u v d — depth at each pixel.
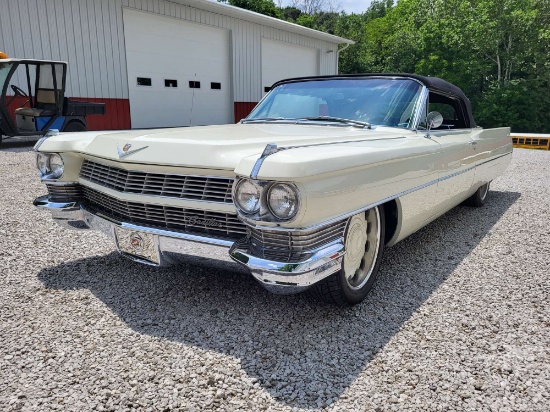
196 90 15.46
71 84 12.20
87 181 3.05
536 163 10.51
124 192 2.64
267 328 2.50
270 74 18.17
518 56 29.97
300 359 2.20
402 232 3.17
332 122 3.49
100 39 12.63
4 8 10.87
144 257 2.66
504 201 6.09
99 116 12.83
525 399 1.91
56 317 2.60
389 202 3.01
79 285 3.06
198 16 14.94
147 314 2.65
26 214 4.89
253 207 2.12
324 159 2.13
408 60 35.84
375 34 53.72
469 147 4.26
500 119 29.83
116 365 2.13
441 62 31.91
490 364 2.16
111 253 3.71
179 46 14.67
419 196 3.24
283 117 3.82
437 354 2.25
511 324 2.56
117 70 13.12
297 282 2.09
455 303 2.84
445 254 3.82
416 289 3.07
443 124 4.61
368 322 2.58
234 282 3.13
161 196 2.49
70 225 3.27
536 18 30.86
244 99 17.16
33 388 1.95
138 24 13.41
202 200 2.37
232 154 2.32
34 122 10.09
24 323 2.52
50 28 11.66
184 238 2.43
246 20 16.58
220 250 2.34
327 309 2.73
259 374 2.07
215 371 2.09
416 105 3.57
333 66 21.50
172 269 3.37
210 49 15.68
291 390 1.96
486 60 31.69
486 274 3.35
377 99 3.59
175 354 2.23
